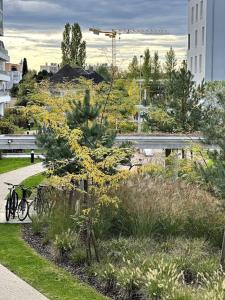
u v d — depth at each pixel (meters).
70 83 28.42
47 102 20.06
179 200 15.95
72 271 13.06
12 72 119.44
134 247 13.90
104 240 14.73
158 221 15.17
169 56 86.94
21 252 14.52
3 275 12.65
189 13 49.72
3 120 46.53
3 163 34.50
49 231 15.35
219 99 15.87
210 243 14.88
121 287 11.53
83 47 98.81
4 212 19.50
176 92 28.44
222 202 14.52
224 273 11.66
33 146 24.47
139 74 84.00
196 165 14.97
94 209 14.39
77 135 14.59
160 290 10.88
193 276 12.61
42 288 11.78
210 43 44.81
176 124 28.02
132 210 15.31
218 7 44.50
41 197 18.48
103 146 15.27
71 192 16.50
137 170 16.50
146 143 23.38
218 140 13.40
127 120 25.36
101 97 22.06
